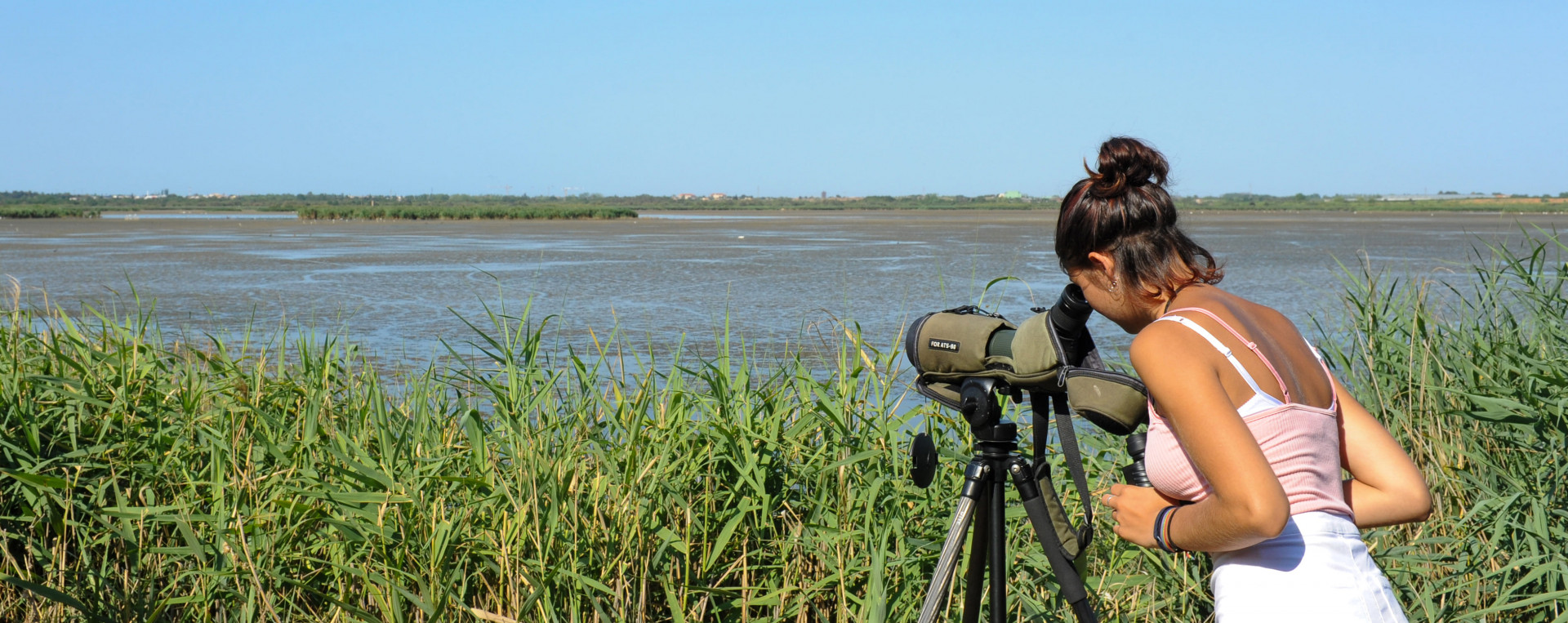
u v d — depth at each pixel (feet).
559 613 8.82
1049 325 5.46
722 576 9.59
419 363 25.09
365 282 58.08
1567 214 291.99
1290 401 4.91
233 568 8.93
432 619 7.98
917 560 9.14
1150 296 5.18
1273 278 61.57
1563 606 8.77
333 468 9.59
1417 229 155.74
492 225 198.90
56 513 10.32
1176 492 5.10
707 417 10.71
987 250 94.27
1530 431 9.70
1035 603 8.71
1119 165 5.09
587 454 10.52
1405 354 11.86
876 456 9.73
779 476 10.43
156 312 41.68
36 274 63.10
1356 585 4.87
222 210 428.97
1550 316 11.56
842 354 10.91
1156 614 9.37
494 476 9.54
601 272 65.92
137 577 9.60
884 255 86.69
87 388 12.07
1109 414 5.19
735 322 38.34
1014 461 5.98
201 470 11.05
